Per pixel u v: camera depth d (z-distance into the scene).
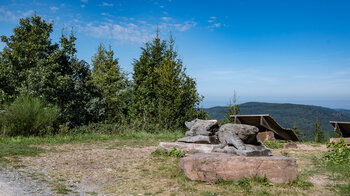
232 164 5.73
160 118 17.69
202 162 5.81
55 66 16.56
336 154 8.36
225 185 5.48
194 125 9.69
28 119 12.71
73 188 5.36
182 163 6.25
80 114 17.44
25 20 18.27
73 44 18.48
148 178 6.16
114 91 24.38
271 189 5.22
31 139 11.52
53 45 18.34
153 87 19.67
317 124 19.12
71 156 8.47
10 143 10.27
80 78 18.97
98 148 10.38
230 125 6.88
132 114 18.72
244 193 4.99
